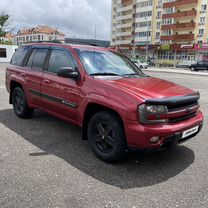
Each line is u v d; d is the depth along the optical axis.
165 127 3.44
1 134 4.98
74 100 4.32
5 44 48.31
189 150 4.57
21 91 5.92
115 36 89.25
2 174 3.40
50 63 5.10
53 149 4.35
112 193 3.07
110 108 3.68
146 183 3.35
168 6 65.69
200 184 3.37
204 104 9.51
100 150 4.00
